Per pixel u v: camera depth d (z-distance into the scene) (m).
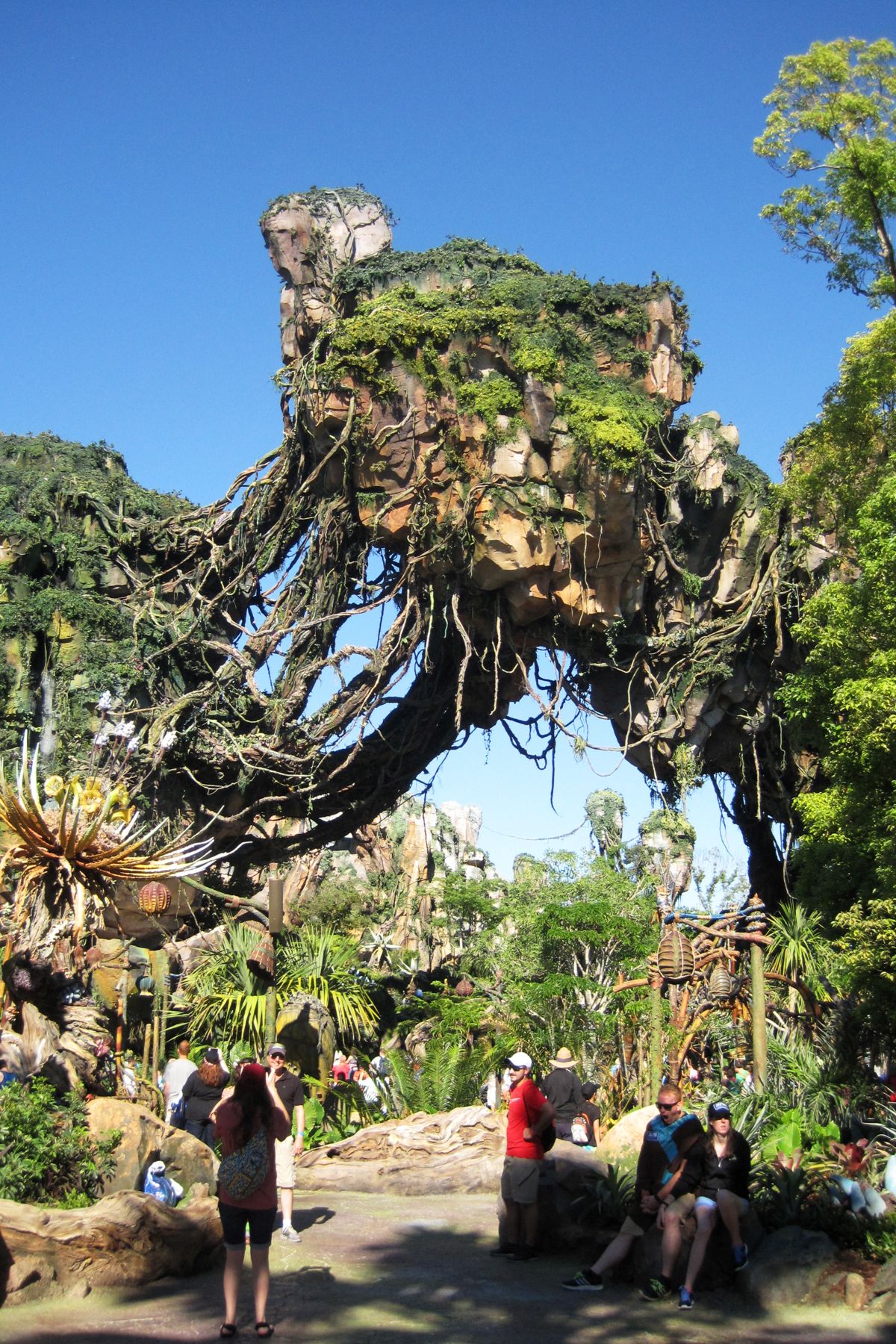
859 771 18.20
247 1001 22.95
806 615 20.36
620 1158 11.06
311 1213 11.88
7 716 26.53
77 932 11.26
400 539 25.75
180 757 26.58
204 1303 8.41
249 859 29.78
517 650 27.17
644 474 24.61
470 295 25.09
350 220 28.05
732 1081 15.06
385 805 29.78
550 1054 21.28
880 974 15.71
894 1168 9.91
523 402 24.41
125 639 27.77
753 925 14.84
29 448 30.44
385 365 24.62
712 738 30.39
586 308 24.86
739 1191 9.07
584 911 23.41
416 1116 15.16
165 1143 10.51
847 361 23.59
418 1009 29.08
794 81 25.52
